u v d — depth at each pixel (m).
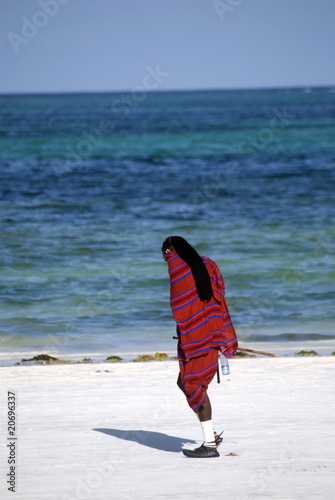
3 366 12.48
